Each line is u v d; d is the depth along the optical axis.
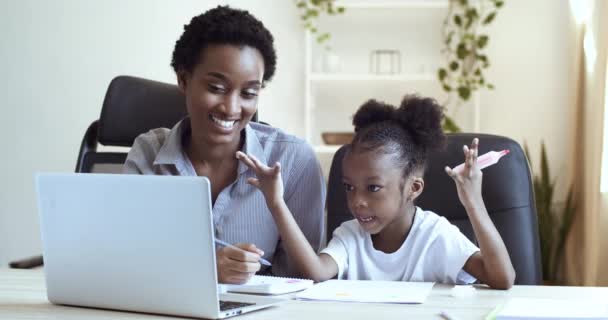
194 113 1.59
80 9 3.54
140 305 1.14
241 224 1.68
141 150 1.74
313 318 1.09
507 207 1.64
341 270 1.56
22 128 3.52
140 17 3.58
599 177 2.93
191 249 1.08
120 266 1.15
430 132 1.56
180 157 1.68
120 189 1.12
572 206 3.42
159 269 1.11
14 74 3.51
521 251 1.63
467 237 1.68
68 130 3.55
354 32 3.77
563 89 3.61
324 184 1.78
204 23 1.55
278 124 3.78
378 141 1.51
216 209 1.67
